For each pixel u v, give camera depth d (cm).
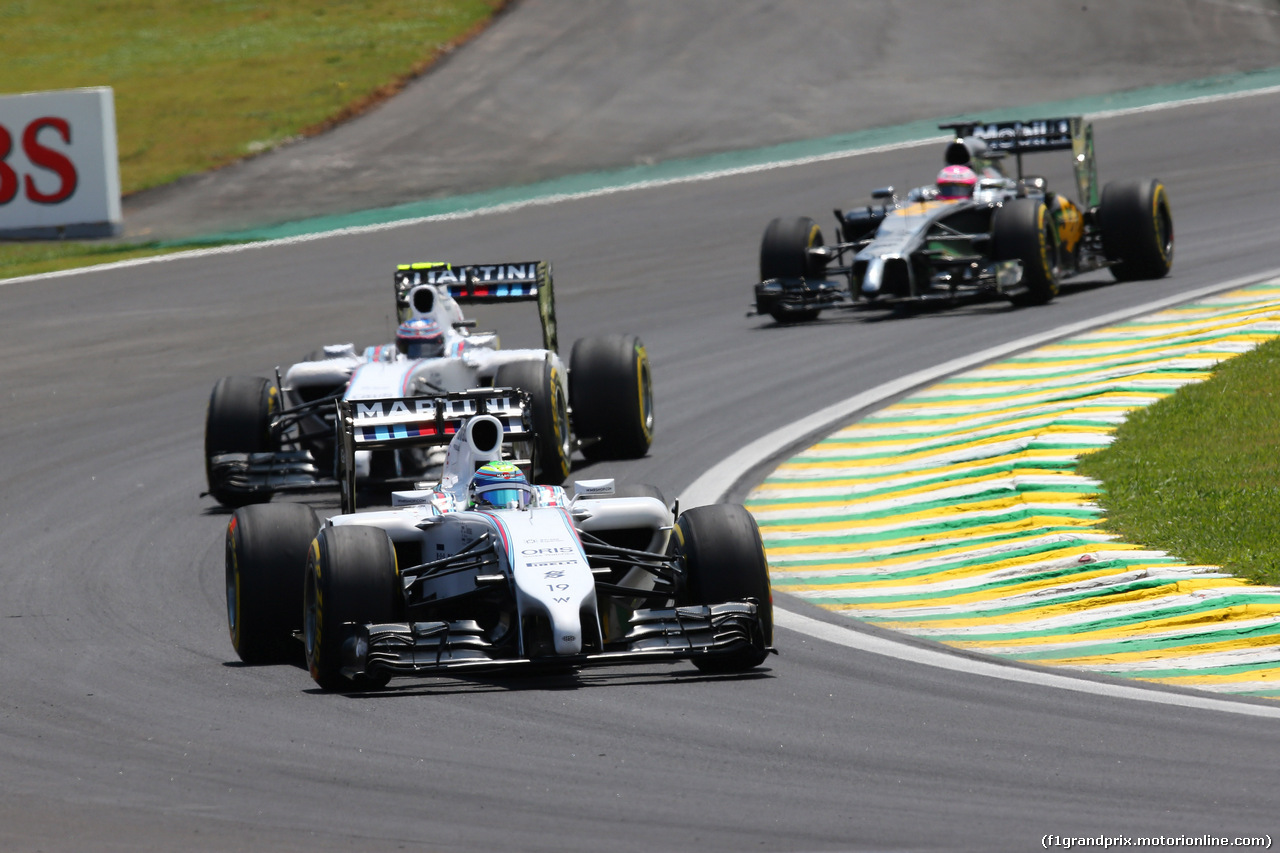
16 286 9675
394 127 14412
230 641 3300
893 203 7188
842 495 4447
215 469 4569
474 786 2267
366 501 4709
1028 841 1998
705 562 2867
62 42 18575
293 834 2086
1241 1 17150
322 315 8188
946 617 3356
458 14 18475
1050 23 16588
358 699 2755
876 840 2016
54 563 4156
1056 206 6881
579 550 2784
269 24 18638
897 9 17275
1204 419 4541
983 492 4228
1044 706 2641
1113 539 3728
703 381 6088
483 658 2692
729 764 2350
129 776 2364
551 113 14550
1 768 2428
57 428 6106
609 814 2139
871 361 6091
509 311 8062
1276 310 5866
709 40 16575
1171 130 11425
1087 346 5819
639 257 9156
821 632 3256
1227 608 3173
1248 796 2152
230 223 11662
